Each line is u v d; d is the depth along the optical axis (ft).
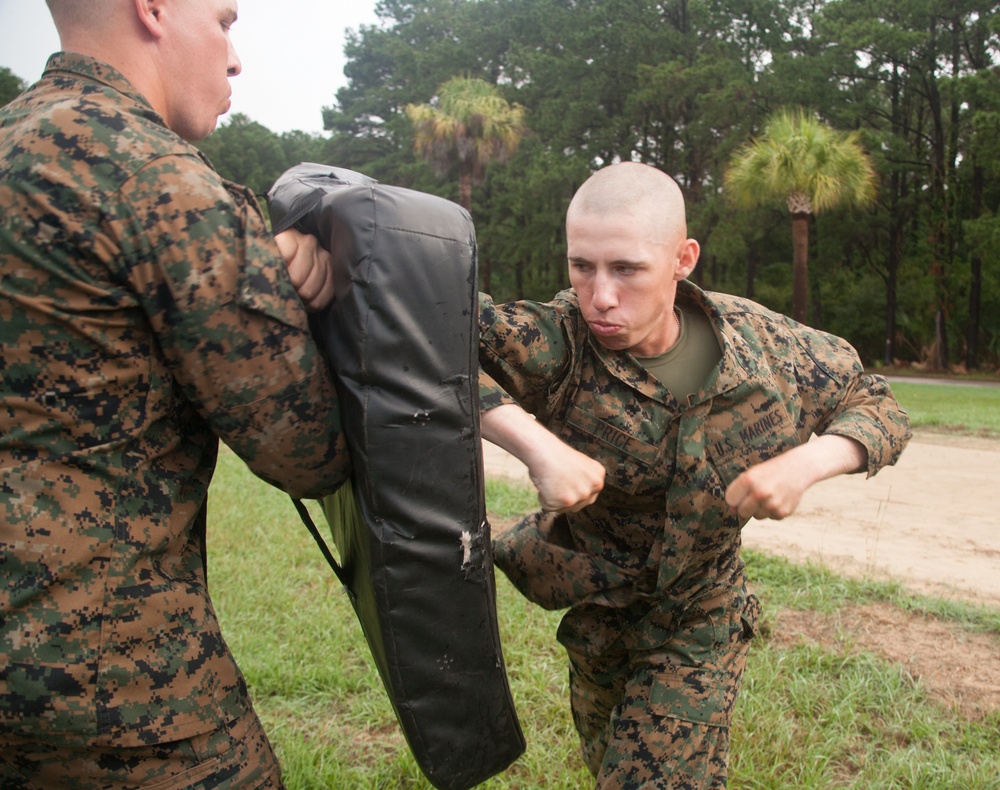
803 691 11.85
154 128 4.77
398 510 5.15
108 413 4.74
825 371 7.18
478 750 5.80
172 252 4.59
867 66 117.91
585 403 6.93
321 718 11.91
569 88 132.77
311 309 5.39
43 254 4.50
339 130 200.54
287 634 14.48
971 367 111.75
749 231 120.06
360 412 5.03
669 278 6.59
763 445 6.87
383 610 5.27
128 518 4.81
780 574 16.92
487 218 149.28
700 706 6.93
